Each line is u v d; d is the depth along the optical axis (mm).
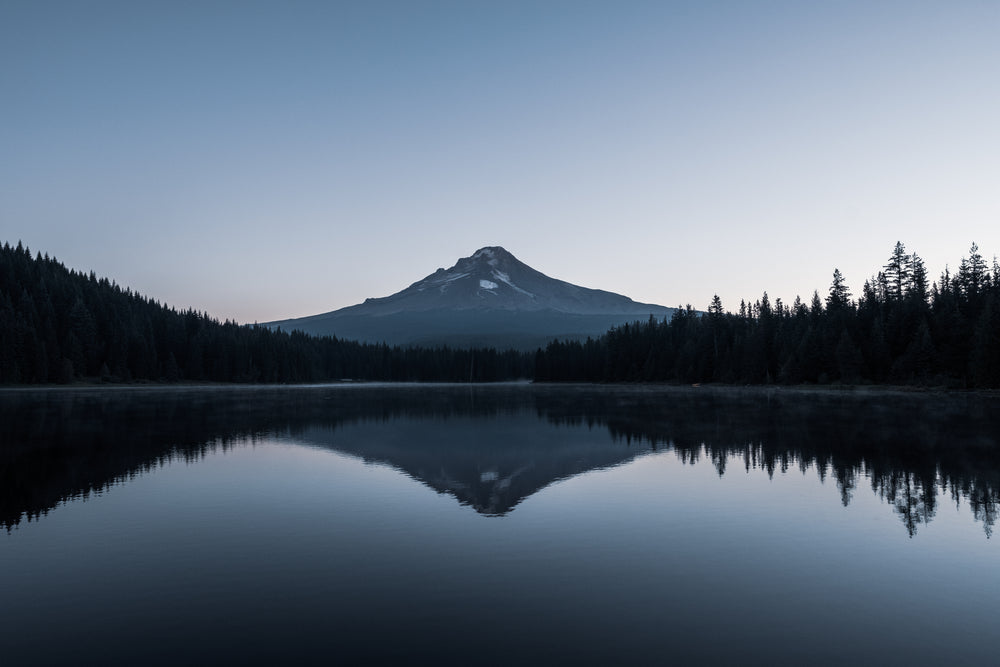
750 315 144750
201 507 21078
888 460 29516
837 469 27359
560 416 58188
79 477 26594
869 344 102312
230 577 14180
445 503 21562
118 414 60656
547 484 24781
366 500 22094
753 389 109812
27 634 11273
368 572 14492
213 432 44656
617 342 173625
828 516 19391
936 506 20484
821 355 107688
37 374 124812
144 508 20938
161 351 161000
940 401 69938
